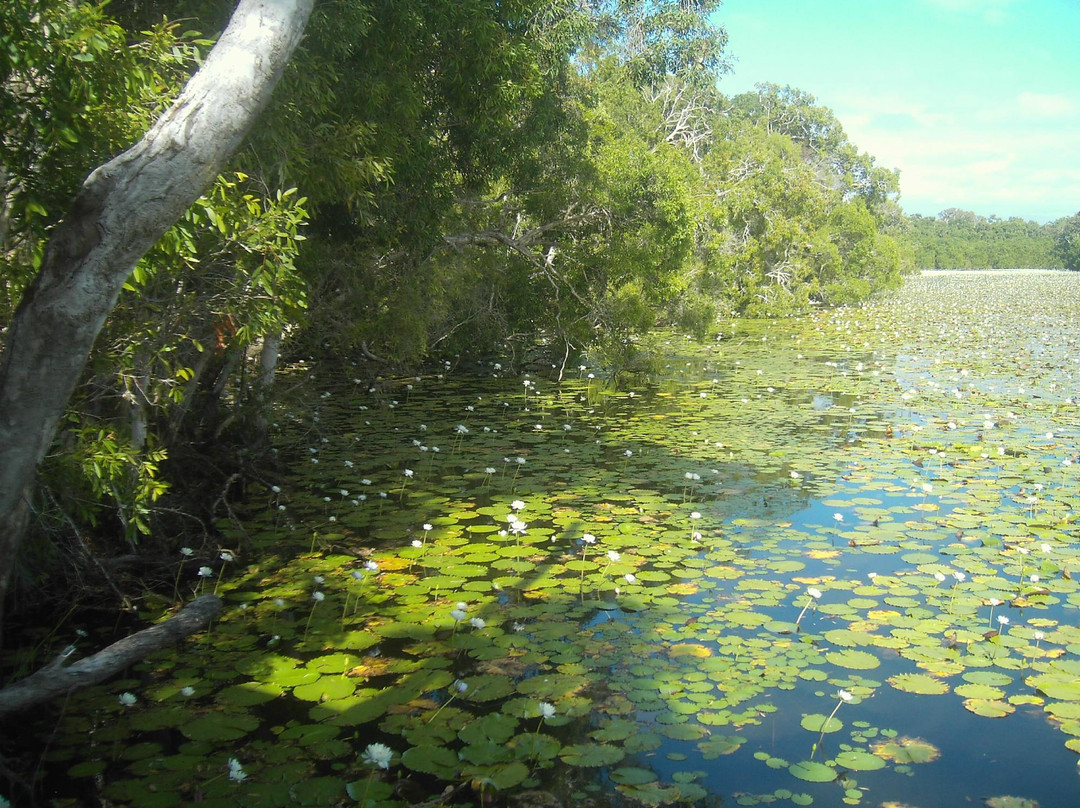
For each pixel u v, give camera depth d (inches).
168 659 175.6
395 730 147.6
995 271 3063.5
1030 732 147.0
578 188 521.3
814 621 190.5
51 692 140.3
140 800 128.7
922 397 472.7
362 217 320.5
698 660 172.4
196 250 193.3
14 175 167.8
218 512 271.6
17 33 142.6
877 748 142.3
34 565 198.2
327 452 356.5
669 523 260.7
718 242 806.5
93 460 168.2
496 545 242.1
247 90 139.6
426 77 366.9
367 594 208.1
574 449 359.3
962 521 258.4
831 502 280.8
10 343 131.8
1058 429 383.2
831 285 1164.5
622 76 768.3
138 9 215.6
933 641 179.6
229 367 303.9
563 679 164.4
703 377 572.1
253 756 140.7
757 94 1763.0
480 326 560.7
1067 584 209.0
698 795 129.6
